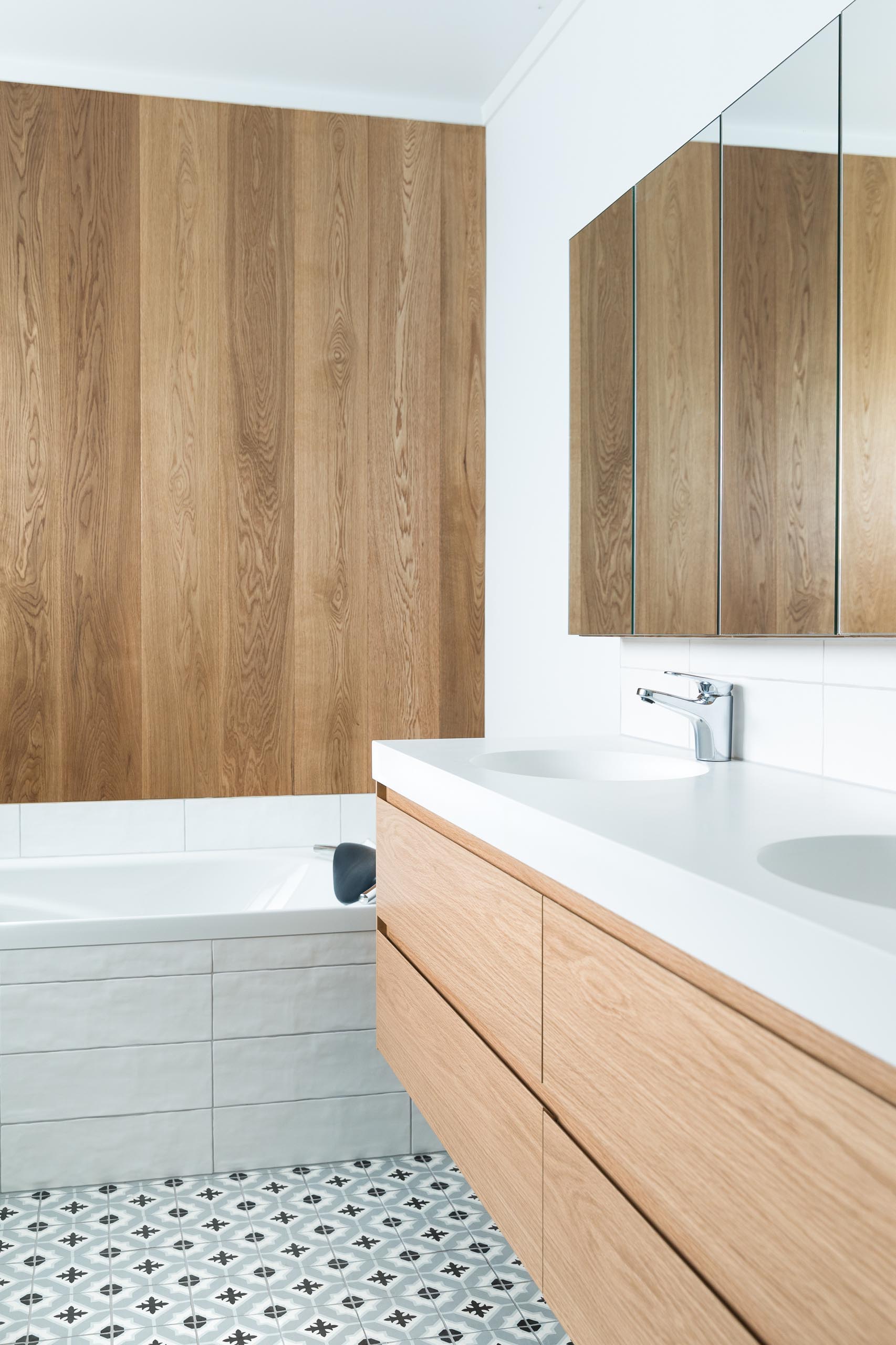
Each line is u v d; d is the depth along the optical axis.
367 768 3.43
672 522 2.07
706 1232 0.99
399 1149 2.70
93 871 3.16
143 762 3.27
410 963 2.04
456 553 3.47
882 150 1.47
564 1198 1.31
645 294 2.18
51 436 3.17
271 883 3.24
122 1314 2.03
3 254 3.13
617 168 2.43
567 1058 1.29
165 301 3.24
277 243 3.31
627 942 1.15
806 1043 0.85
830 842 1.18
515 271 3.17
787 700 1.80
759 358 1.78
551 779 1.65
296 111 3.32
